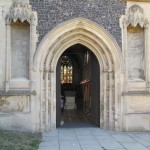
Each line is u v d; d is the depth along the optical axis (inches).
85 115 648.4
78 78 1041.5
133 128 453.1
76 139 388.8
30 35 436.1
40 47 436.1
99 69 475.5
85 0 449.7
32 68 434.9
